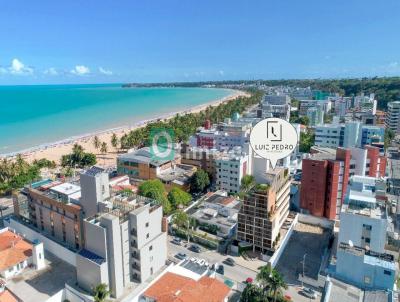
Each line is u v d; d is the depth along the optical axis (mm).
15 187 130375
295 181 139375
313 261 84375
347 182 102562
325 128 178250
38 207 90500
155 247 74312
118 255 66750
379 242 71750
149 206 74062
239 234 90625
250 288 64250
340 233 74750
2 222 106875
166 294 62406
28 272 76938
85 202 78312
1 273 74188
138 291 68750
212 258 86500
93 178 74938
